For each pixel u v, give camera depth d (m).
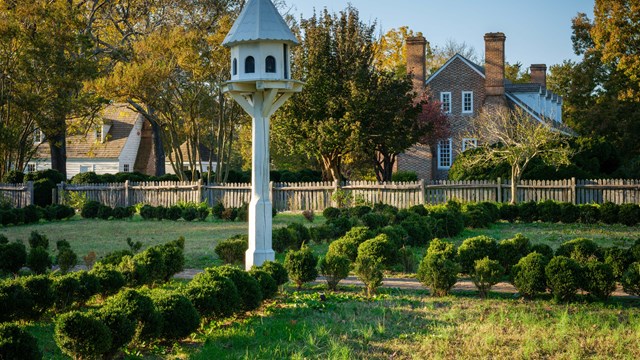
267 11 13.48
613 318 9.80
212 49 34.91
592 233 20.84
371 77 34.50
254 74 13.32
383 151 36.44
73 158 56.56
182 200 32.97
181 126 41.62
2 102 34.84
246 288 10.09
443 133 42.00
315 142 33.75
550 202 24.31
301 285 12.59
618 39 45.53
